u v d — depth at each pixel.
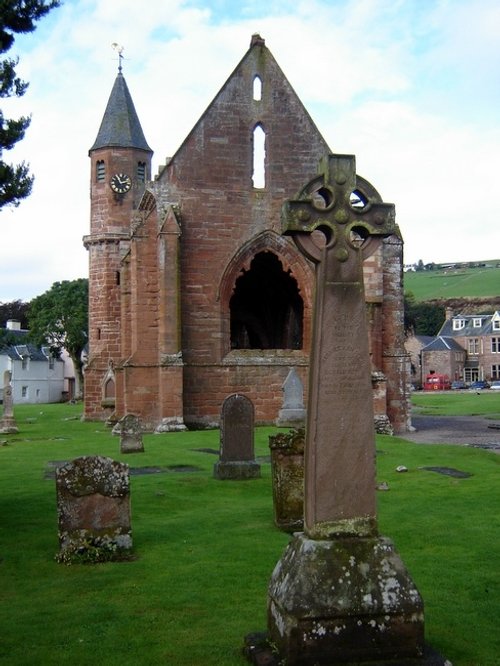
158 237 32.41
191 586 9.58
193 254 32.94
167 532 12.55
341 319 7.34
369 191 7.61
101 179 46.53
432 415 46.34
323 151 34.41
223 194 33.38
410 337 127.19
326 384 7.22
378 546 7.02
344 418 7.21
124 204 46.28
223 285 33.22
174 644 7.59
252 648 7.12
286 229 7.39
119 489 11.27
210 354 32.88
